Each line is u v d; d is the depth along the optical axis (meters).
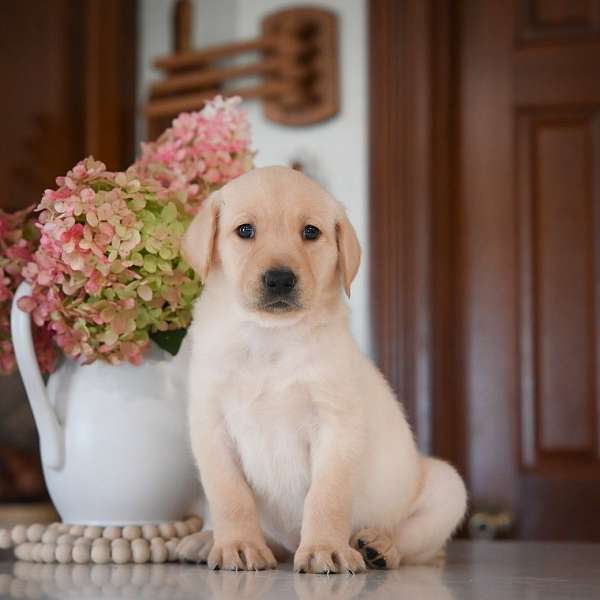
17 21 3.60
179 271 1.77
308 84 3.47
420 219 3.34
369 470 1.73
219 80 3.56
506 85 3.40
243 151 1.96
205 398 1.70
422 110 3.35
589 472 3.31
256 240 1.69
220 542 1.61
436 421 3.31
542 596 1.24
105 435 1.77
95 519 1.80
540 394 3.35
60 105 3.60
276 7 3.55
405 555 1.80
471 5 3.43
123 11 3.68
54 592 1.28
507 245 3.38
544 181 3.38
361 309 3.40
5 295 1.83
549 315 3.36
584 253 3.35
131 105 3.70
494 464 3.35
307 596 1.22
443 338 3.34
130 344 1.75
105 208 1.69
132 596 1.23
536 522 3.33
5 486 3.20
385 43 3.38
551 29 3.40
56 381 1.83
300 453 1.72
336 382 1.66
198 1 3.67
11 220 1.91
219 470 1.68
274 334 1.68
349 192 3.44
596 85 3.37
